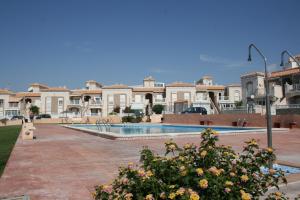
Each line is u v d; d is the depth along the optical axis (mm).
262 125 29875
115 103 72250
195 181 3342
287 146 14242
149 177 3547
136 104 67688
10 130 31516
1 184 7078
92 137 20922
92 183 7129
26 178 7703
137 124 44219
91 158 10906
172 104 70000
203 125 36531
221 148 4227
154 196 3398
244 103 53406
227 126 32531
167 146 4320
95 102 73000
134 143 16125
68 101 75188
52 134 24312
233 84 74438
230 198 3271
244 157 4141
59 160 10516
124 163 9789
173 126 39969
